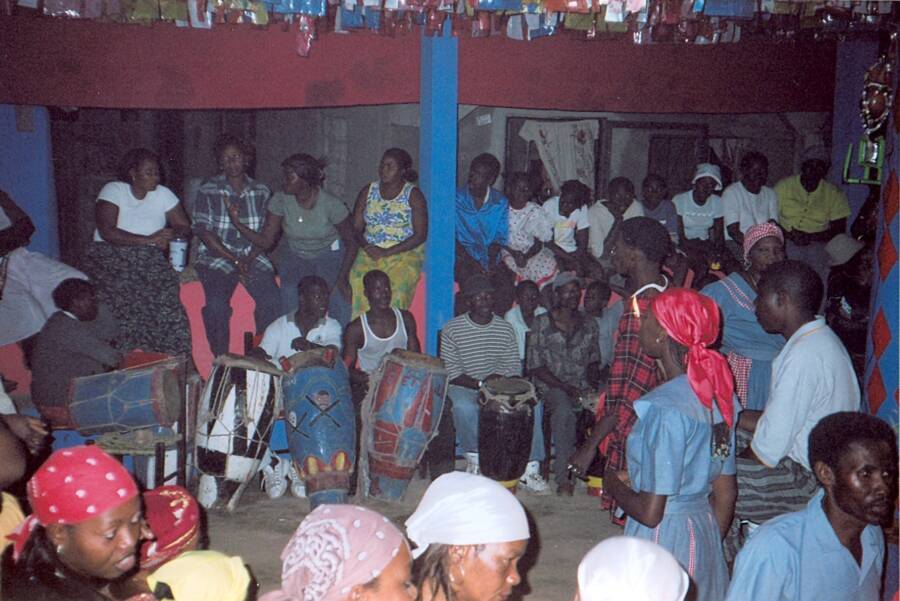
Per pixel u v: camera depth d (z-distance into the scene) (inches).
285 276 288.2
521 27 263.3
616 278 338.0
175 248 282.5
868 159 227.3
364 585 81.5
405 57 277.0
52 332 231.9
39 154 288.2
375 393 246.4
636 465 125.9
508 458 248.1
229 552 219.0
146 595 99.3
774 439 148.4
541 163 418.6
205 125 423.8
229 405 236.4
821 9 233.6
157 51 268.8
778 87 324.2
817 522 108.7
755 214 344.8
